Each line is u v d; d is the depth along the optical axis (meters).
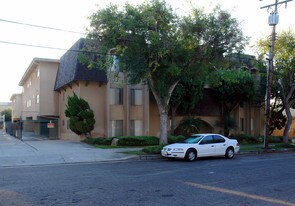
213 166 15.56
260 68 29.02
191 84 30.08
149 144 26.27
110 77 27.70
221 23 18.97
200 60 20.05
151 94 32.16
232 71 21.61
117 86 29.73
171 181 11.24
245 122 38.59
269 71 25.94
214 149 19.03
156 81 20.75
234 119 36.09
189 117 31.67
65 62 33.41
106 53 19.64
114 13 18.20
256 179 11.75
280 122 39.06
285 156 21.89
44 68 36.31
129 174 12.84
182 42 18.81
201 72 20.58
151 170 14.04
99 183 10.83
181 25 18.77
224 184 10.73
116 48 18.23
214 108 35.50
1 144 25.38
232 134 34.75
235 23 19.38
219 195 9.09
